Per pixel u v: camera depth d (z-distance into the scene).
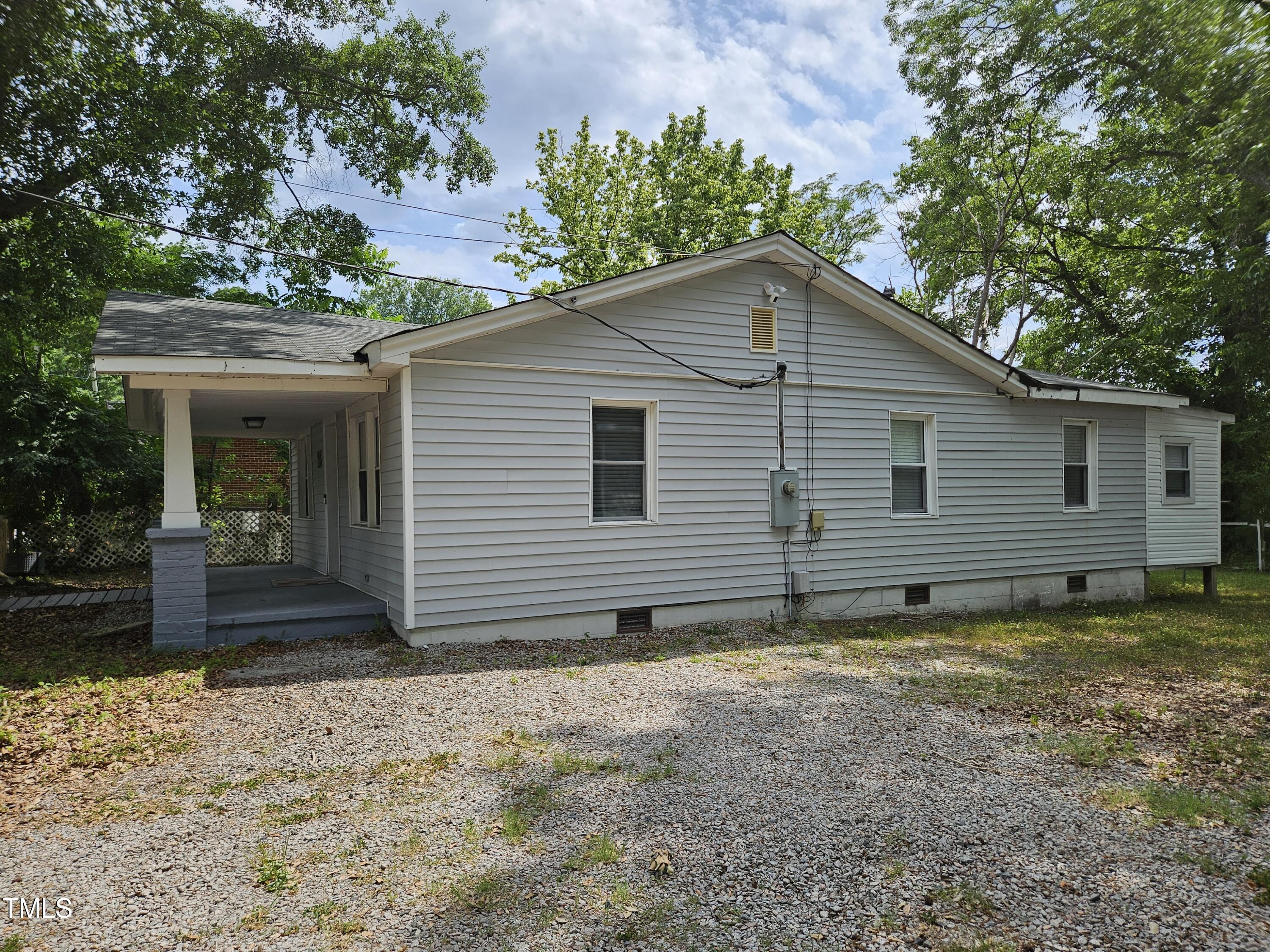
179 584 7.92
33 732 5.36
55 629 10.12
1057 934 2.91
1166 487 13.69
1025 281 24.47
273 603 8.97
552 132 26.38
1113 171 19.17
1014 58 17.31
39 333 17.14
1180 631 9.77
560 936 2.88
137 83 13.98
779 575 9.95
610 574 8.82
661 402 9.13
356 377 8.02
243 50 15.36
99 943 2.81
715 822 3.89
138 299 10.46
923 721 5.72
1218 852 3.62
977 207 23.78
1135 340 20.81
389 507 8.44
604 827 3.83
